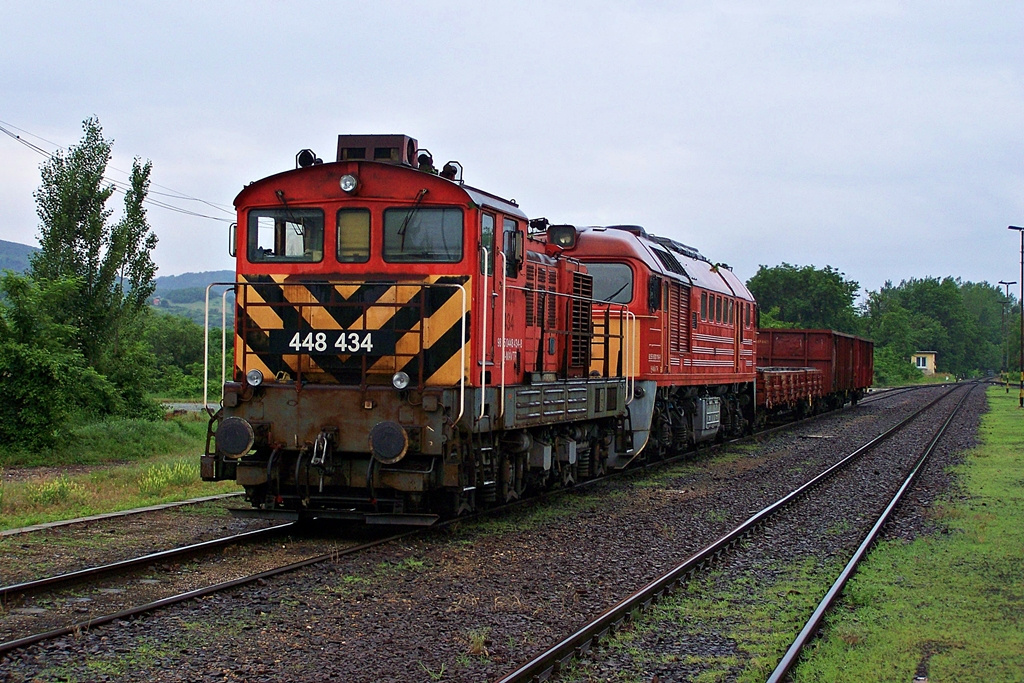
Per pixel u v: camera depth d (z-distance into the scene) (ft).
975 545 35.76
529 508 42.73
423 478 33.60
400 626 24.16
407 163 37.24
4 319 60.64
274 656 21.61
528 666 20.25
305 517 37.60
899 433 91.15
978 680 20.62
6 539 33.96
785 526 40.16
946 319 573.33
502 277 37.91
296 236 36.50
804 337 127.85
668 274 61.21
